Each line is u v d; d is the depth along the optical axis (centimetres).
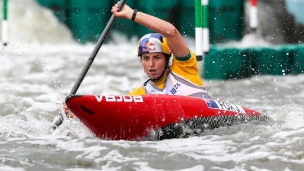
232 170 1446
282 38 5853
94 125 1792
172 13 6303
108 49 6178
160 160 1537
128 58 5391
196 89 2031
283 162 1477
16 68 4588
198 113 1905
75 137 1819
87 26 6562
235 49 4112
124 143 1711
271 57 4188
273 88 3553
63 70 4619
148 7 6300
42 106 2694
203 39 2973
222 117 1941
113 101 1791
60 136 1880
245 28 5891
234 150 1603
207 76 4066
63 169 1488
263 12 5875
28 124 2194
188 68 2041
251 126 1925
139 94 2077
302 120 2100
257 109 2723
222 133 1884
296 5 5891
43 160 1569
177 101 1894
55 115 2525
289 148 1577
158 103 1858
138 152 1611
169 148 1648
